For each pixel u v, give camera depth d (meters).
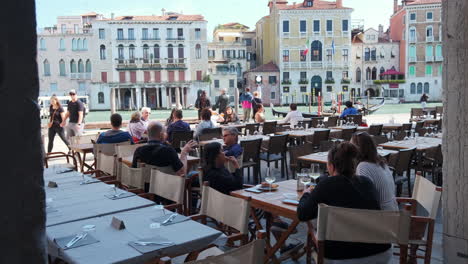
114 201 3.90
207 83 60.47
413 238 3.50
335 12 58.94
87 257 2.51
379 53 61.88
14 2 0.98
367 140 3.71
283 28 59.28
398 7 65.81
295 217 3.48
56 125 11.48
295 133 10.33
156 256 2.62
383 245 2.91
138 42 59.88
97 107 59.47
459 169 2.88
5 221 0.99
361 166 3.65
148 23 59.84
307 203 3.09
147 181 5.02
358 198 2.98
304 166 6.93
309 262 3.59
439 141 7.96
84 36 60.34
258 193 4.10
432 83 60.25
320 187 3.04
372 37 61.91
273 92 60.38
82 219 3.35
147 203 3.81
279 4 61.38
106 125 21.09
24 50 1.01
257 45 68.44
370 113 27.41
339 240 2.82
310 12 59.00
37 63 1.04
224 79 61.28
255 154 7.89
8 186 0.99
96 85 59.22
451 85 2.88
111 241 2.79
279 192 4.12
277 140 8.27
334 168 3.15
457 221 2.92
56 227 3.13
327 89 60.06
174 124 9.53
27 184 1.03
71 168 5.73
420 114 18.44
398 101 57.69
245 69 64.94
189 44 60.75
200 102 16.42
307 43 54.62
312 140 9.86
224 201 3.35
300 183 4.08
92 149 8.02
